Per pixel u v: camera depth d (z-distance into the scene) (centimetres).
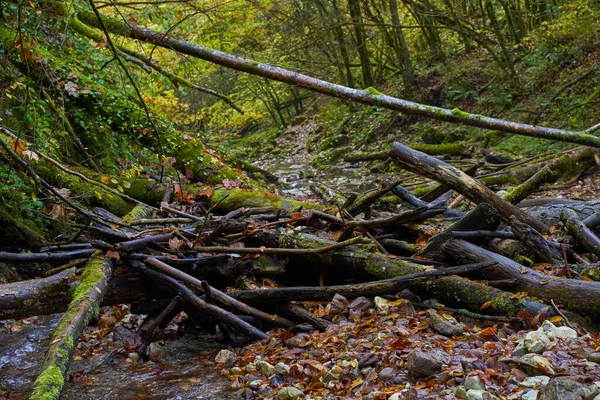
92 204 730
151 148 881
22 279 602
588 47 1697
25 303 445
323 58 2627
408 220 553
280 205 711
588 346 374
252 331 468
